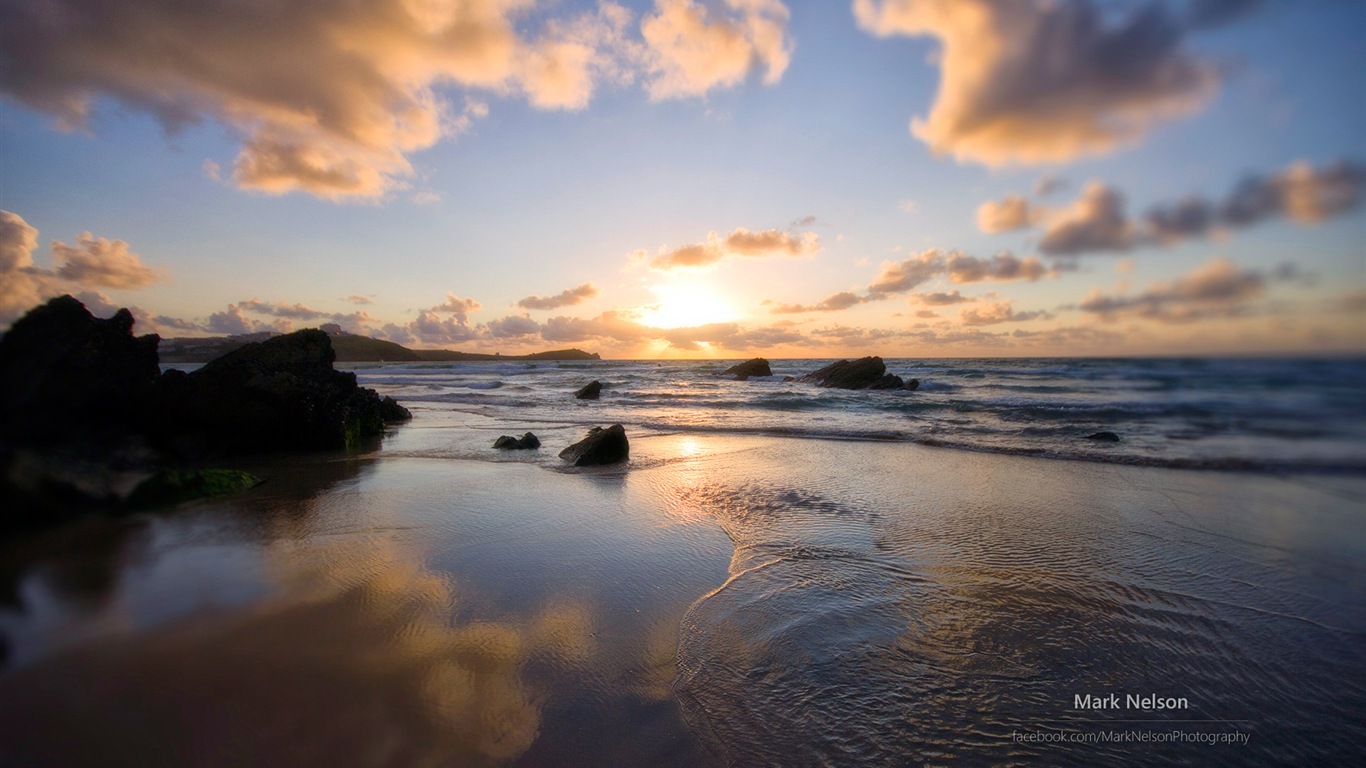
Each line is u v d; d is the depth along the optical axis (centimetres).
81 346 892
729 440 1494
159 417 1078
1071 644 439
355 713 332
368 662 386
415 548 622
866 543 663
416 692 355
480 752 306
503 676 378
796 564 595
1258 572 586
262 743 305
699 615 474
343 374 1571
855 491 913
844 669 398
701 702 358
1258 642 446
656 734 327
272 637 416
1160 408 2022
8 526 637
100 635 415
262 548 611
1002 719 350
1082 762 315
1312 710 365
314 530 683
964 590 533
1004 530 716
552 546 640
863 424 1795
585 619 462
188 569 546
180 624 434
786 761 310
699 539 672
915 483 971
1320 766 317
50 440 802
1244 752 327
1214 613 493
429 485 946
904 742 327
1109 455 1216
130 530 676
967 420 1881
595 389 2873
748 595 516
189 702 337
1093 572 580
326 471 1062
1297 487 952
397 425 1825
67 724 316
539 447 1348
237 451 1229
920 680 388
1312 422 1688
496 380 4797
